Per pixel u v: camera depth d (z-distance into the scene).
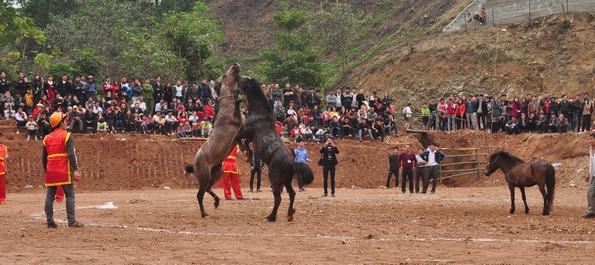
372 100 41.09
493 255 10.30
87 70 46.62
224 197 24.64
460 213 18.41
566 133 37.03
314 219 16.06
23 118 33.19
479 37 58.19
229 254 10.22
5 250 10.54
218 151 16.30
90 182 31.83
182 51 52.41
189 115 36.88
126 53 53.22
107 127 34.81
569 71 51.97
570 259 9.99
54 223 13.79
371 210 18.97
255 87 16.02
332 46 68.12
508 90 53.09
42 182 31.08
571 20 55.09
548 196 17.81
